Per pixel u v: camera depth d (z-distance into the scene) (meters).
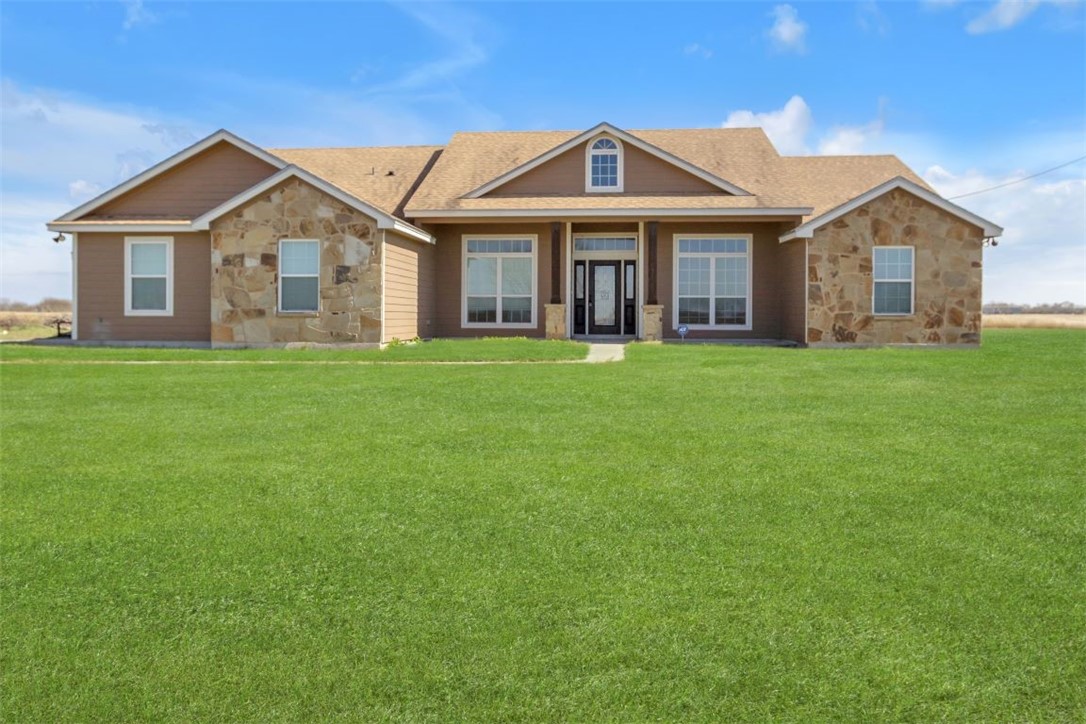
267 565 4.70
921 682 3.44
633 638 3.81
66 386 12.44
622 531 5.21
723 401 10.40
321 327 19.81
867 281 20.80
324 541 5.07
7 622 4.04
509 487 6.20
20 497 6.01
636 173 23.41
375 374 14.10
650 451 7.39
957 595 4.23
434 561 4.74
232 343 20.02
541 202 22.98
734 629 3.89
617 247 24.08
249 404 10.41
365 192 24.98
